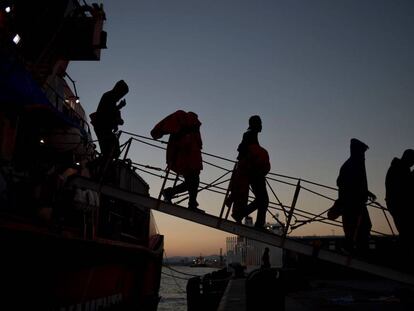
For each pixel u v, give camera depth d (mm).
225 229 7223
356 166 7273
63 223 8234
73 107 13086
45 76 10648
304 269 19375
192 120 7625
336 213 7281
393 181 7379
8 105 7078
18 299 6883
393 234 7336
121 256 13070
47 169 7488
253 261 49375
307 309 7230
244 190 7352
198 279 10797
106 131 8461
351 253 7121
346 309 7316
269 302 3500
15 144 7438
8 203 6539
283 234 7168
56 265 8055
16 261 6570
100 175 8273
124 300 14039
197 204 7449
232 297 8930
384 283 15656
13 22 9570
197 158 7426
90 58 12461
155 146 7848
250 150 7316
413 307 7672
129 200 7531
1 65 6855
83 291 9977
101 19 12172
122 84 8727
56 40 11602
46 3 11375
